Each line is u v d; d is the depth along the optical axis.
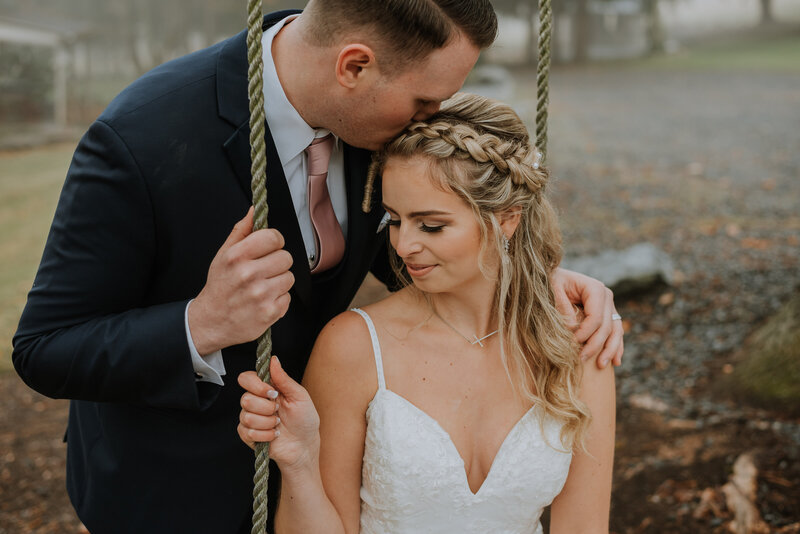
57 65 18.33
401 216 1.66
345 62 1.57
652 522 2.92
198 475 1.86
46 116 18.86
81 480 2.04
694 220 7.73
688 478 3.11
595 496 1.84
